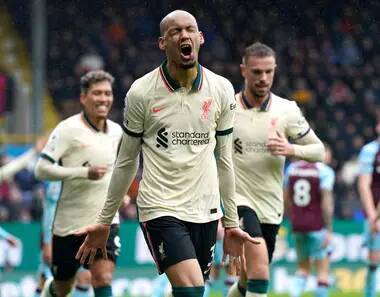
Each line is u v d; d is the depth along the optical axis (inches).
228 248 363.3
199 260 360.5
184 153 348.2
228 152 356.8
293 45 1489.9
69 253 474.9
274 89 1365.7
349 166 1119.0
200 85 346.6
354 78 1427.2
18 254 885.8
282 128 459.5
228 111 353.1
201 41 345.4
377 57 1517.0
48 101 1264.8
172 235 343.0
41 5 995.3
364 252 962.1
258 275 440.8
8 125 1104.8
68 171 463.5
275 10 1521.9
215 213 353.7
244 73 461.1
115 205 358.3
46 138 624.1
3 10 1349.7
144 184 351.9
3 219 943.7
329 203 700.7
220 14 1493.6
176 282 340.5
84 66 1336.1
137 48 1401.3
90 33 1387.8
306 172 703.7
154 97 344.5
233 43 1469.0
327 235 701.9
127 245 915.4
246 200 455.5
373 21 1558.8
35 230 889.5
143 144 353.4
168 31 338.0
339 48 1505.9
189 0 1487.5
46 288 493.0
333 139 1221.7
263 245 445.4
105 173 466.3
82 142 473.1
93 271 447.8
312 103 1342.3
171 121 346.0
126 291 888.3
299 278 714.8
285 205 762.2
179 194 347.9
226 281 650.2
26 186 980.6
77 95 1290.6
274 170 458.9
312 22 1526.8
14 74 1196.5
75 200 470.3
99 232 361.7
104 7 1425.9
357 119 1312.7
